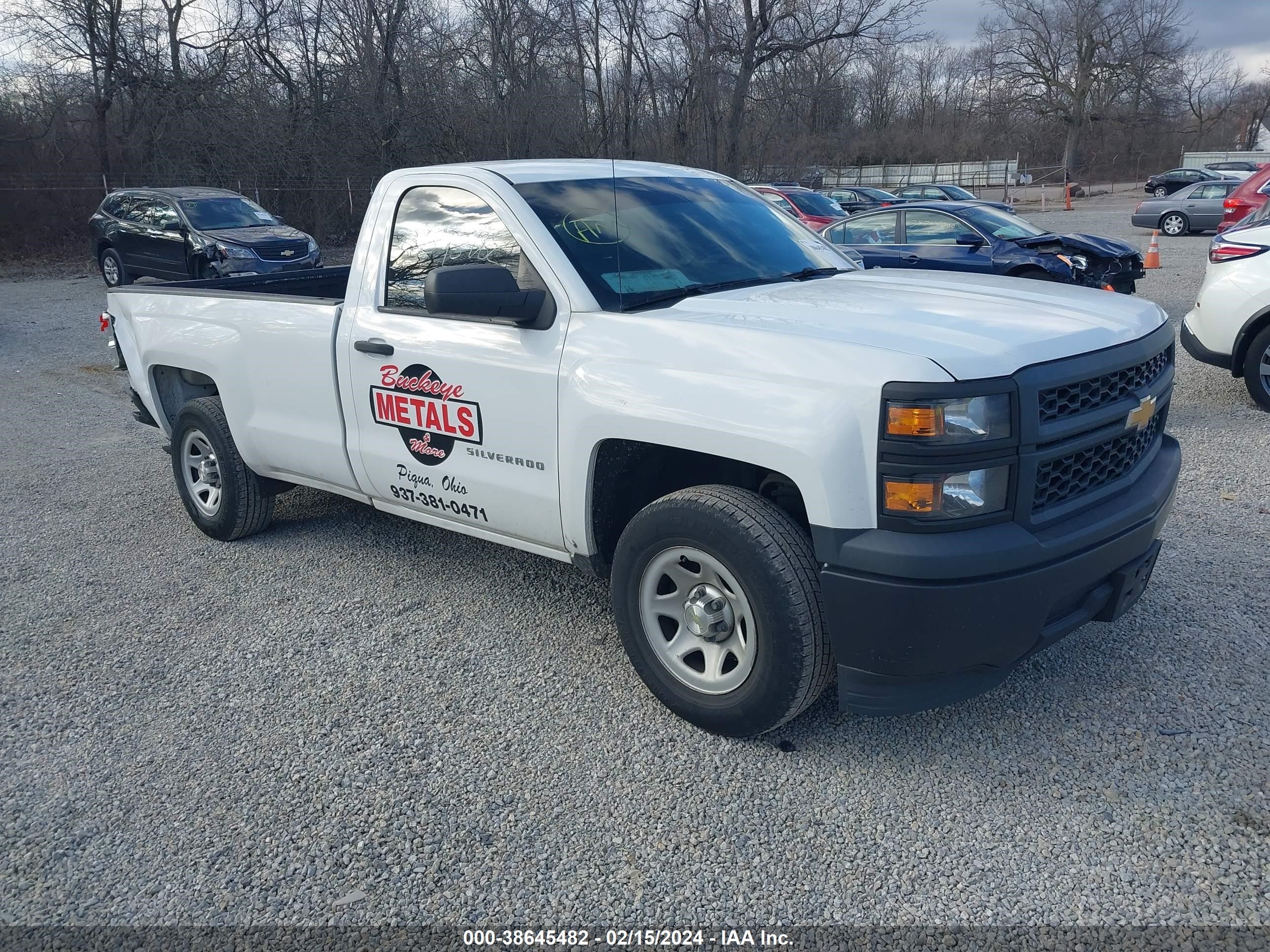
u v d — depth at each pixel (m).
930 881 2.64
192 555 5.16
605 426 3.29
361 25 26.42
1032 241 10.61
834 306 3.35
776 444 2.87
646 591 3.38
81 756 3.35
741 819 2.92
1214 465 5.97
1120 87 59.47
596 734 3.38
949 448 2.70
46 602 4.62
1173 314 11.52
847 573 2.83
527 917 2.58
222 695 3.72
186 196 16.92
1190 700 3.44
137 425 8.17
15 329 13.67
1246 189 14.27
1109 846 2.74
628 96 30.83
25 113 26.16
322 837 2.90
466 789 3.10
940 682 2.94
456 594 4.55
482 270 3.38
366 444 4.28
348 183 26.14
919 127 59.12
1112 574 3.14
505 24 27.94
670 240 3.93
